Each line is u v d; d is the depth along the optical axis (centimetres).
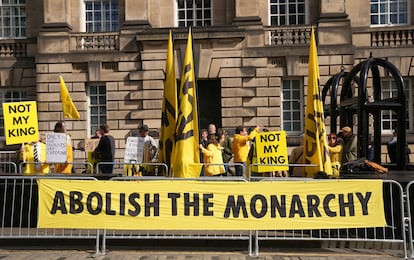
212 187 823
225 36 2067
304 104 2105
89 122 2195
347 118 1502
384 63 1169
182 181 826
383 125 2150
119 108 2141
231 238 832
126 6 2139
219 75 2092
